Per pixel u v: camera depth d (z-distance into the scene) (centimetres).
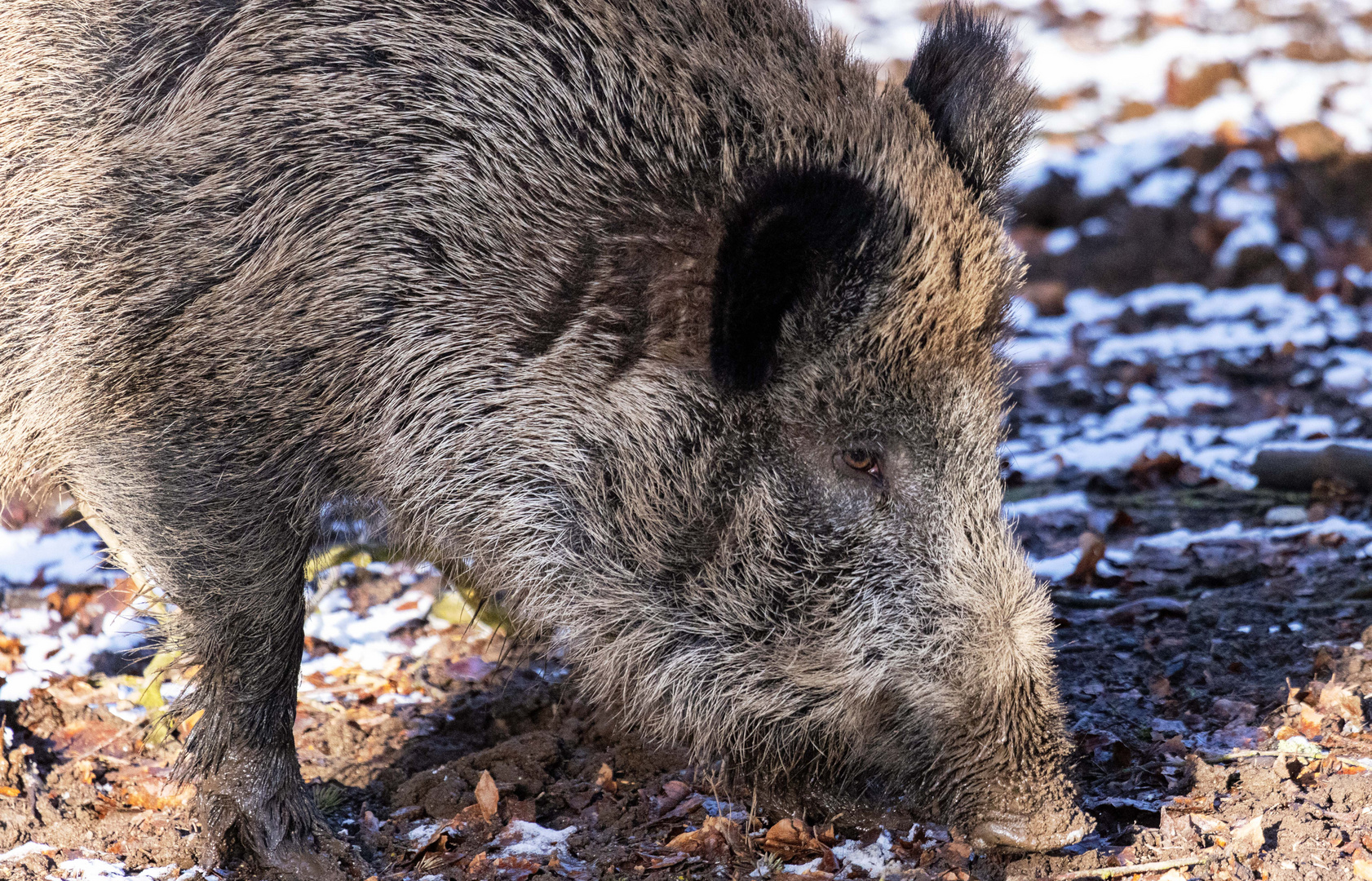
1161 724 897
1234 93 2811
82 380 780
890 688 736
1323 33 3244
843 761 771
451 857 795
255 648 800
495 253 757
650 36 761
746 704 772
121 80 783
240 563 786
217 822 806
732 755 787
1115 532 1277
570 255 748
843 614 741
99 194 769
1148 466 1405
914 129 770
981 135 783
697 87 749
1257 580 1125
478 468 780
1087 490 1405
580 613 796
